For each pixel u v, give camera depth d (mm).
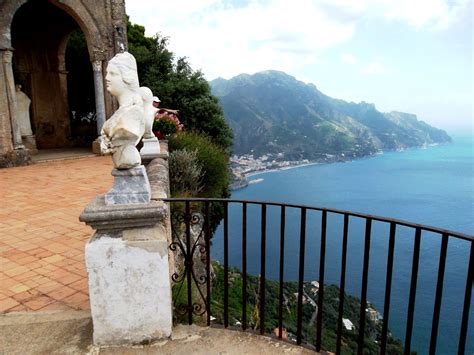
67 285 3291
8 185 7781
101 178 8492
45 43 15078
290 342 2602
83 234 4680
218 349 2475
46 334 2516
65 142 16016
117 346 2422
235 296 10531
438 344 15109
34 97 15188
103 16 12594
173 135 9492
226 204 2621
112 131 2303
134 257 2334
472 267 1886
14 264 3746
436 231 1945
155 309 2445
